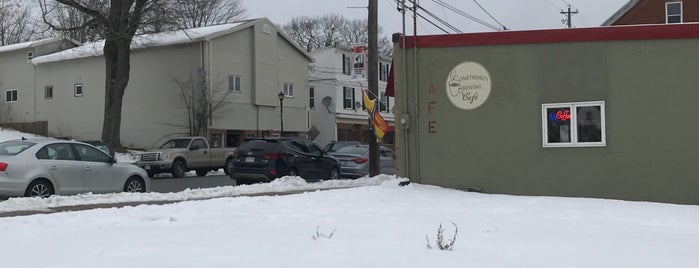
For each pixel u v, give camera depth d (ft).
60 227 26.86
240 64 125.59
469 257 21.54
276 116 133.08
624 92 42.70
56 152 41.75
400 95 46.70
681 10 109.70
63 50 134.92
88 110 134.00
